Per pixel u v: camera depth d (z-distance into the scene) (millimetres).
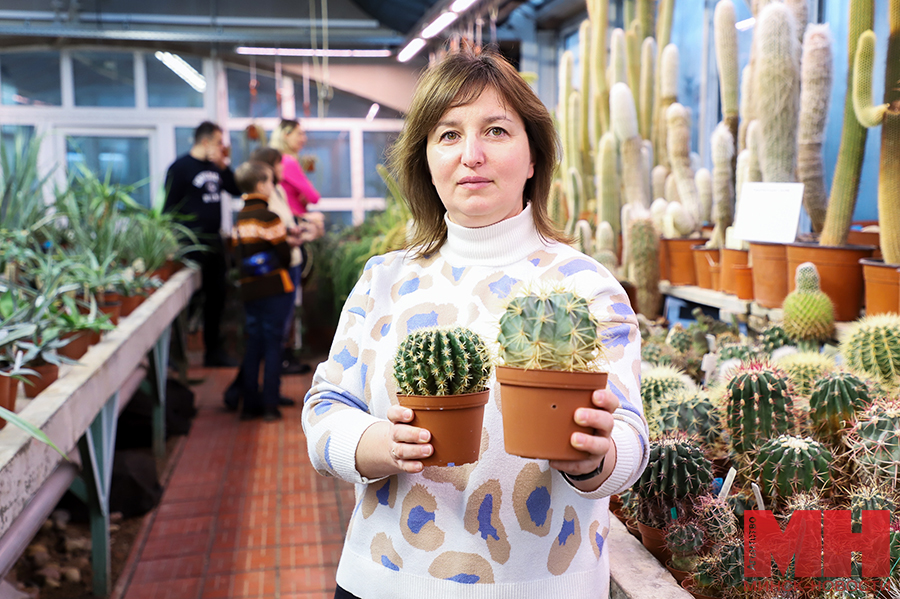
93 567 2301
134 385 3268
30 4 7145
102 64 7516
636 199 3404
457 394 753
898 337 1556
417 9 5906
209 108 7738
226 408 4484
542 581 875
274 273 4047
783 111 2410
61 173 7484
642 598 1172
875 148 2143
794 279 2230
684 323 3244
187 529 2826
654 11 3398
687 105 3355
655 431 1498
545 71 5828
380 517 939
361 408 986
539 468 880
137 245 3871
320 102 8055
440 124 932
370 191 8250
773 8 2393
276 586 2404
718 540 1220
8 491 1359
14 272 2332
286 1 7539
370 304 1016
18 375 1637
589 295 900
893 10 1884
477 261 967
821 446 1259
